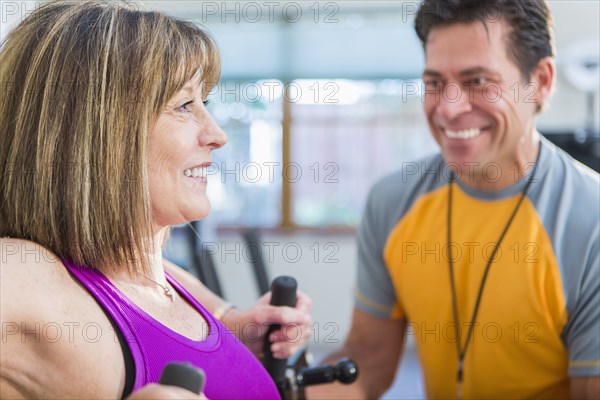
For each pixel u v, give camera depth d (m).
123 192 0.94
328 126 6.64
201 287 1.45
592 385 1.41
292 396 1.32
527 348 1.50
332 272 6.35
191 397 0.72
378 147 6.65
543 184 1.49
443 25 1.36
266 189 6.52
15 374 0.85
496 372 1.54
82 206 0.91
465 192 1.56
